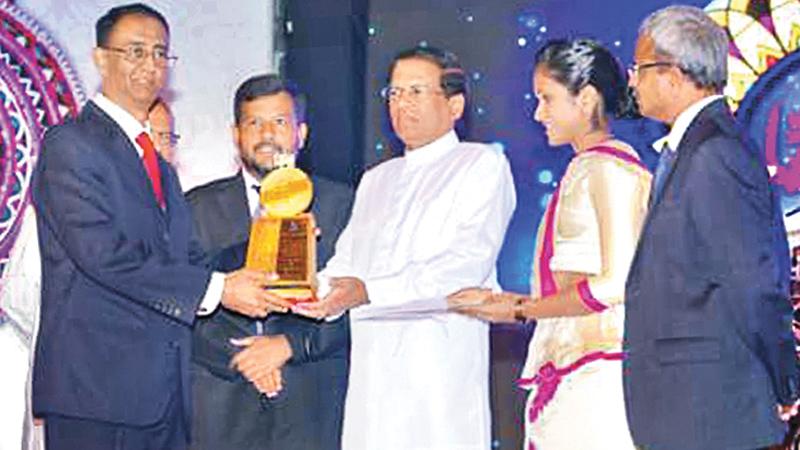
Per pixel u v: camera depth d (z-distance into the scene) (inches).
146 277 159.0
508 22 203.2
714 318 141.3
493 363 196.7
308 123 203.8
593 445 153.7
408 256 175.2
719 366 140.9
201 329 177.2
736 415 140.5
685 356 141.8
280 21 207.9
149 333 160.1
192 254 172.2
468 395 174.7
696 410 141.2
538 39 202.4
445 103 178.7
